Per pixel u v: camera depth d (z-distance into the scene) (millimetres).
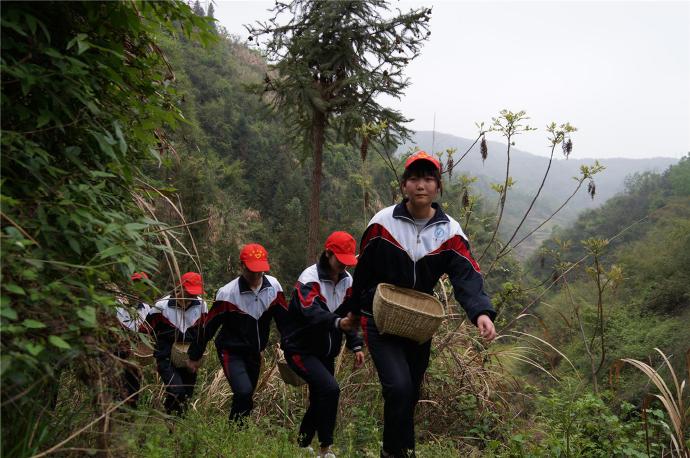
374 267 3213
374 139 6516
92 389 1808
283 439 3654
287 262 38094
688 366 3621
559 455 3975
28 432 1686
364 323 3242
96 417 1862
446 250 3113
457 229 3139
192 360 4551
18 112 1761
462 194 6191
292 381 4383
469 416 5859
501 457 4234
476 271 3055
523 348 6977
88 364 1782
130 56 2270
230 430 3350
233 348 4594
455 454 4762
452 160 5875
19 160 1725
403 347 3162
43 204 1732
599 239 5492
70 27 1952
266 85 17281
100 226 1927
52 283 1611
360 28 15992
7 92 1798
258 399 6059
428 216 3172
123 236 1962
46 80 1751
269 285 4609
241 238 26672
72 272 1721
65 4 1908
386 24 15664
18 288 1478
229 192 46719
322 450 4086
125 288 2102
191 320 4684
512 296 6082
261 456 2957
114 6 1991
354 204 42812
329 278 4270
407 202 3229
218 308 4543
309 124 17562
